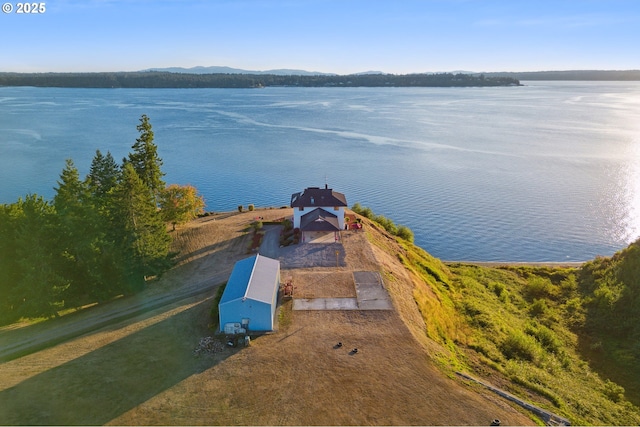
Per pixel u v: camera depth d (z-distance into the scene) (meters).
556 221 73.44
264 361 26.36
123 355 27.86
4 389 24.69
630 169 102.88
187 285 40.38
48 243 37.72
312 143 138.88
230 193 90.06
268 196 88.38
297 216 50.00
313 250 44.19
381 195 87.19
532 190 88.88
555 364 30.92
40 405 23.17
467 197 85.31
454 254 62.84
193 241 52.34
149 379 25.14
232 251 47.97
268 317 29.78
